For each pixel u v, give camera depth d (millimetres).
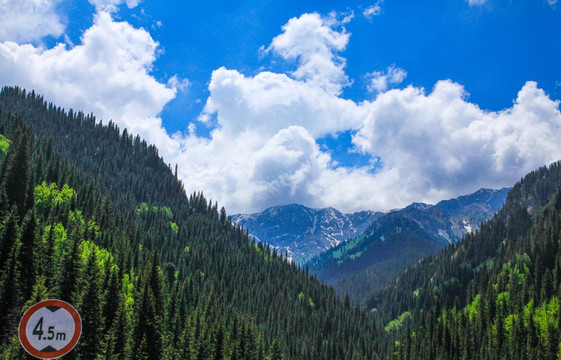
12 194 131125
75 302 86500
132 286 126438
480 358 159375
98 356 83312
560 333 148125
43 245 105875
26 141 138125
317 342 199625
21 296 87812
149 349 99188
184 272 196750
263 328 184250
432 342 181500
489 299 192125
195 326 122938
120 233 180750
